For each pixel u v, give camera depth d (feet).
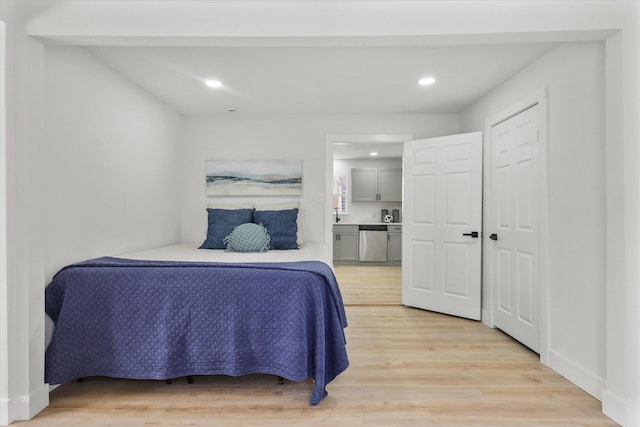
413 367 8.05
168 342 6.77
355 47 7.99
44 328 6.38
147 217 10.95
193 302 6.86
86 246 8.11
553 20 5.89
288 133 13.58
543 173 8.20
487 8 5.98
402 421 5.97
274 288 6.85
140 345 6.81
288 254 9.90
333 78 9.85
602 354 6.54
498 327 10.52
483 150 11.30
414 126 13.50
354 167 25.32
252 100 11.76
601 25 5.81
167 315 6.81
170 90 10.77
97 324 6.87
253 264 7.44
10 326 5.88
